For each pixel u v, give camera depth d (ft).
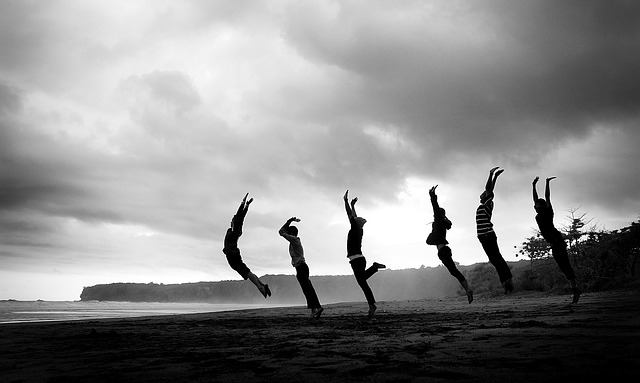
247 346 15.99
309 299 32.19
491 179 28.78
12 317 86.58
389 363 10.50
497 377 8.20
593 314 22.24
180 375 10.16
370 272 30.22
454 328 19.29
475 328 18.60
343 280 578.66
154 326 31.58
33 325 37.42
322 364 10.89
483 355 10.84
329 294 575.38
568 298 50.85
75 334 25.35
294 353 13.14
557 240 32.14
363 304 72.84
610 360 9.07
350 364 10.62
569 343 11.77
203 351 14.78
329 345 14.96
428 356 11.26
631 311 23.02
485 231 27.68
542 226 32.68
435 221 29.53
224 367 11.09
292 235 32.48
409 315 32.40
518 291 84.17
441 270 378.12
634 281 66.90
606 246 76.38
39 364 13.01
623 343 11.26
